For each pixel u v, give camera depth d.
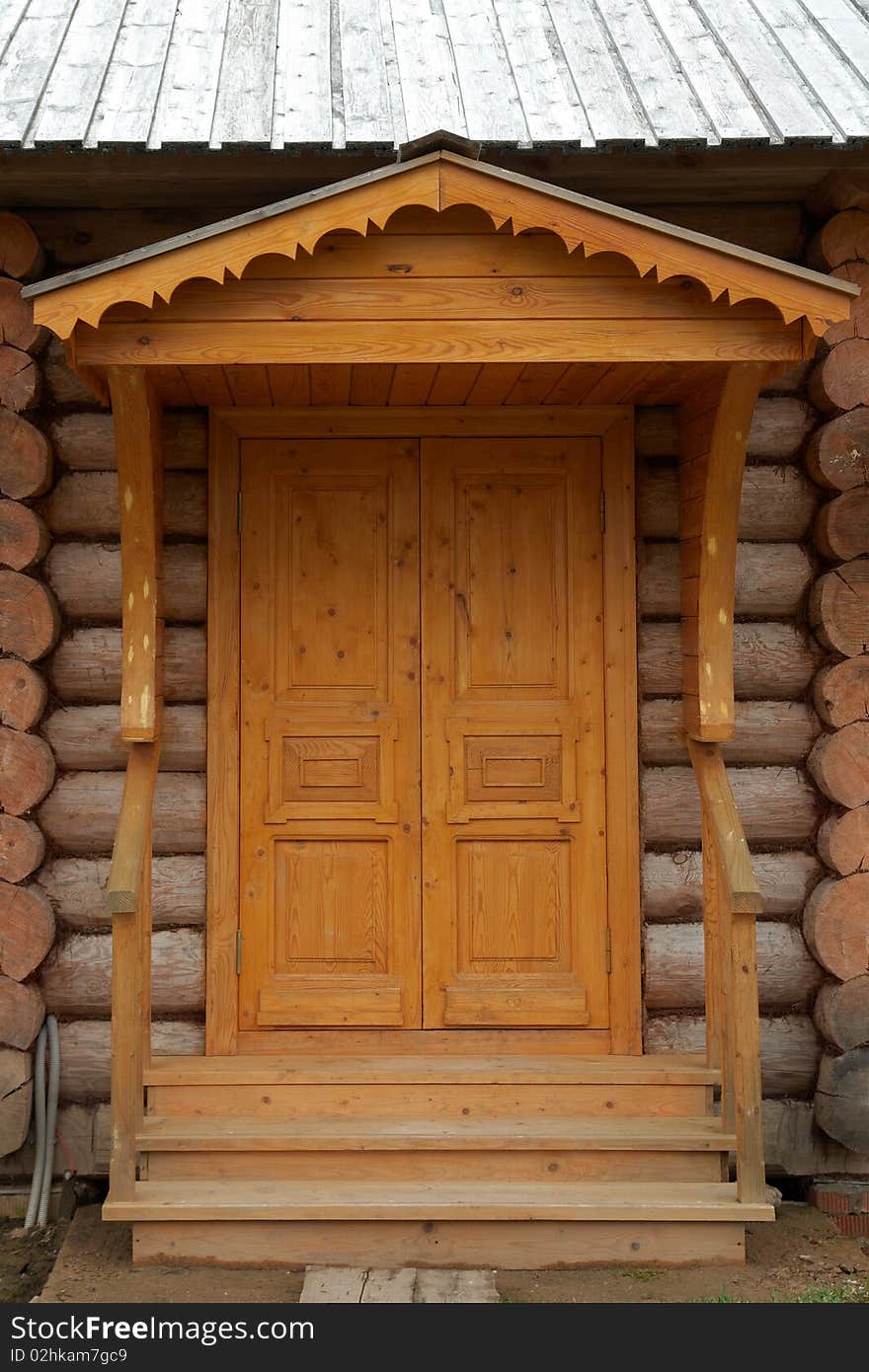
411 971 4.58
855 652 4.45
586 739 4.64
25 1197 4.46
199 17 4.99
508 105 4.36
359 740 4.64
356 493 4.67
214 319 3.61
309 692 4.64
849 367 4.46
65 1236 4.18
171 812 4.58
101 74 4.45
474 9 5.14
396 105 4.35
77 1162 4.47
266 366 4.02
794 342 3.69
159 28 4.85
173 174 4.21
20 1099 4.35
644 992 4.61
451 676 4.65
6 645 4.40
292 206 3.47
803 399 4.64
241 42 4.80
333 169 4.20
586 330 3.67
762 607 4.64
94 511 4.55
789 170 4.32
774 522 4.62
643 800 4.63
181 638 4.62
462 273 3.65
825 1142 4.51
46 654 4.49
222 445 4.60
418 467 4.67
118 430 3.96
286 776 4.62
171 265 3.48
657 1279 3.84
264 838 4.60
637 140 4.11
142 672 4.13
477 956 4.61
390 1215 3.85
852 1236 4.40
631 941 4.57
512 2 5.22
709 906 4.43
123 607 4.14
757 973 4.23
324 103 4.36
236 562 4.61
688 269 3.55
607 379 4.22
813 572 4.62
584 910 4.61
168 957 4.56
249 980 4.57
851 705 4.44
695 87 4.48
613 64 4.67
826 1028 4.42
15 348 4.41
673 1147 4.05
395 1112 4.29
